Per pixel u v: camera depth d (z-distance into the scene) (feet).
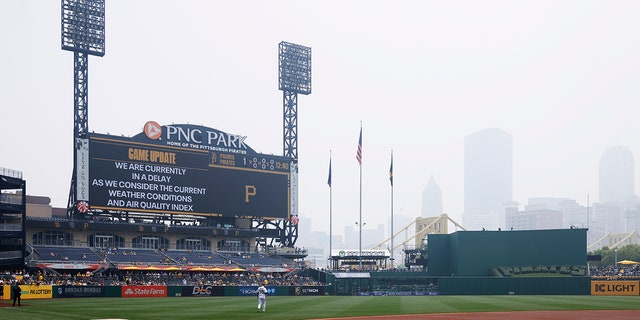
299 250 384.06
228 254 361.30
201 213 347.56
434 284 359.66
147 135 333.21
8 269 275.80
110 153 320.70
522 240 350.84
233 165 362.53
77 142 311.27
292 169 387.55
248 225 379.35
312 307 184.14
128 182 324.60
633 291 303.27
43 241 310.86
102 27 334.65
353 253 394.11
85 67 329.52
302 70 408.87
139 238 341.62
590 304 208.54
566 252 344.28
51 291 236.02
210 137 356.38
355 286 328.49
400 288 333.83
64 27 324.19
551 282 314.55
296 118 405.80
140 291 260.83
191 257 340.39
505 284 319.68
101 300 219.00
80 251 310.45
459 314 162.81
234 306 182.60
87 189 312.09
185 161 344.90
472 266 351.25
